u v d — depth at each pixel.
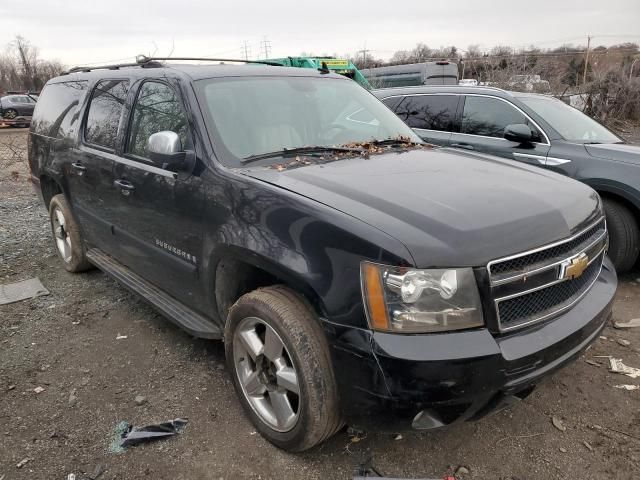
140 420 2.99
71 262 5.16
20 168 13.23
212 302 3.13
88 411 3.09
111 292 4.84
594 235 2.83
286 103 3.58
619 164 4.84
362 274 2.19
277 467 2.62
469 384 2.12
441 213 2.33
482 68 23.08
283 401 2.65
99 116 4.30
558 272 2.43
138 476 2.58
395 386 2.13
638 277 5.03
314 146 3.42
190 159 3.10
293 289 2.55
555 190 2.82
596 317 2.59
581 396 3.15
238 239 2.69
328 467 2.61
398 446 2.74
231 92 3.42
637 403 3.08
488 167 3.16
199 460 2.67
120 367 3.55
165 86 3.52
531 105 5.74
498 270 2.22
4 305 4.61
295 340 2.42
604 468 2.58
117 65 4.58
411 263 2.11
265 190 2.65
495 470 2.58
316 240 2.35
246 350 2.82
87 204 4.46
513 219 2.37
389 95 7.04
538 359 2.27
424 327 2.13
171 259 3.38
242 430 2.89
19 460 2.69
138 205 3.59
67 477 2.57
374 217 2.30
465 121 6.18
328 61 14.12
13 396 3.25
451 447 2.74
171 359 3.64
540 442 2.76
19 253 6.03
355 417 2.33
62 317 4.34
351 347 2.22
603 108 20.73
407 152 3.47
